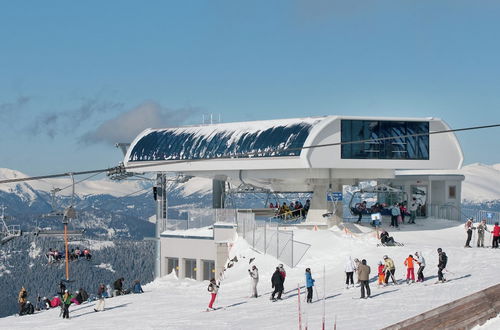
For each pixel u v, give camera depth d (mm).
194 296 49156
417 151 61625
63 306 45406
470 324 22562
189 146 69125
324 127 59219
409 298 37094
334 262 51094
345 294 41312
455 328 22344
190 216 67625
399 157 61094
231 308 42031
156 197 71875
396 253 50250
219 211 64625
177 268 66000
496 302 24172
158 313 43188
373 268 47625
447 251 49531
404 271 45906
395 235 59750
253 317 38125
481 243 52031
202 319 39344
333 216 62219
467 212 71188
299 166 59969
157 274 68688
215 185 73875
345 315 34812
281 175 63719
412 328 22531
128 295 52594
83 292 52594
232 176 66875
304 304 40094
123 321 41781
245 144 64500
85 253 64062
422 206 69562
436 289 38625
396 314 33281
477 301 24250
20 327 43625
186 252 64812
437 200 70000
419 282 41781
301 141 59812
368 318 33219
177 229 68688
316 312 36906
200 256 63438
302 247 52125
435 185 70188
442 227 64188
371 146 60500
